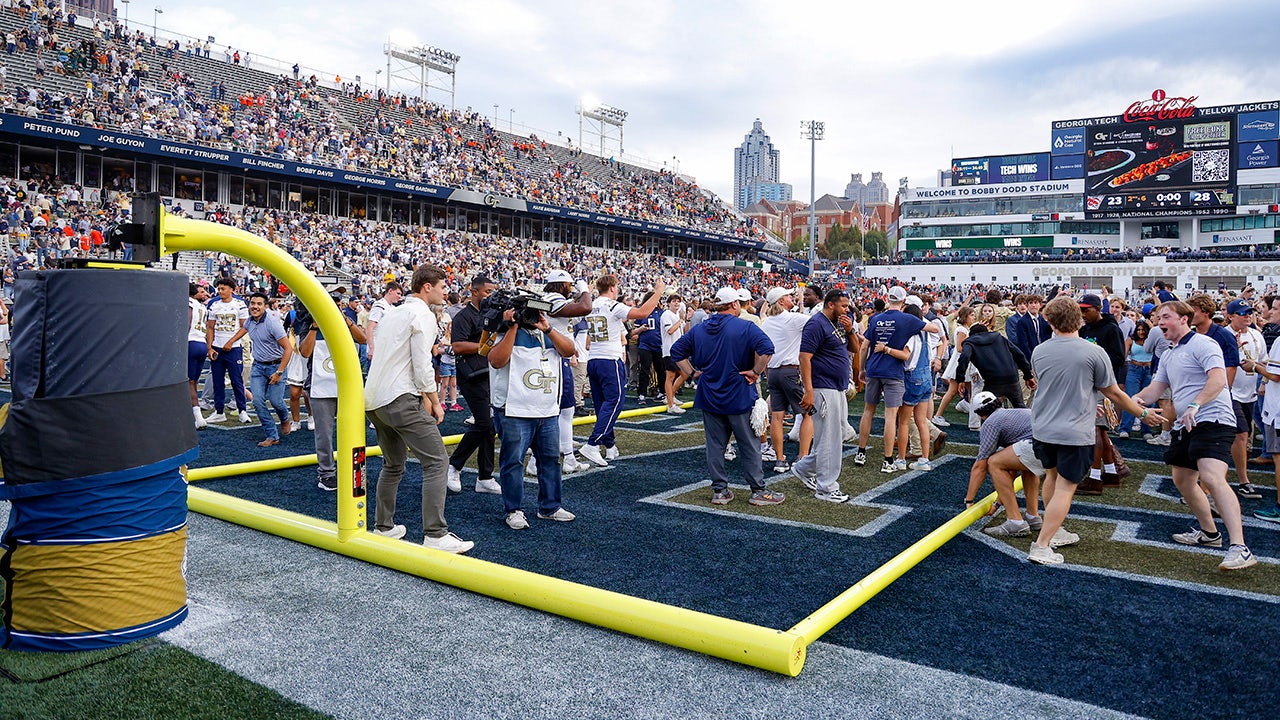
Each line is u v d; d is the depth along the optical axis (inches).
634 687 124.8
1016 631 147.4
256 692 121.4
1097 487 251.0
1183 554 195.8
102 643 136.0
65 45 1197.7
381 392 187.6
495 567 163.6
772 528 215.8
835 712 117.6
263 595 161.3
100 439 134.3
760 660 129.6
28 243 893.8
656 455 325.1
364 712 116.3
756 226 2596.0
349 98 1604.3
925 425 297.4
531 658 134.6
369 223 1428.4
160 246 146.0
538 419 213.3
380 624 147.6
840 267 2682.1
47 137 1012.5
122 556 136.9
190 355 369.7
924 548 186.1
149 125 1130.7
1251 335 310.0
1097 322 286.7
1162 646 140.9
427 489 189.2
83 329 132.9
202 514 219.3
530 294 207.3
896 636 144.9
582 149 2201.0
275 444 332.5
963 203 2694.4
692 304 585.3
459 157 1646.2
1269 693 123.8
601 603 146.5
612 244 1931.6
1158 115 2250.2
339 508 187.0
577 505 240.7
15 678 124.7
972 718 116.0
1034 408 190.1
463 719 114.9
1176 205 2246.6
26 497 132.1
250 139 1242.0
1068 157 2596.0
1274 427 237.3
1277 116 2226.9
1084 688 125.3
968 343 287.1
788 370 286.5
